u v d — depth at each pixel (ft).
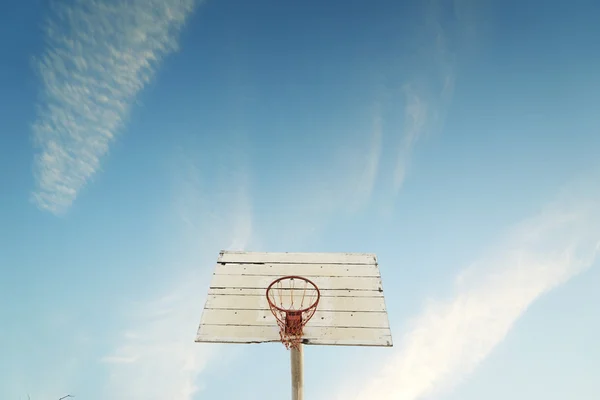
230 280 17.49
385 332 15.29
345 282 17.31
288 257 18.67
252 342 15.05
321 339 15.08
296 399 15.84
